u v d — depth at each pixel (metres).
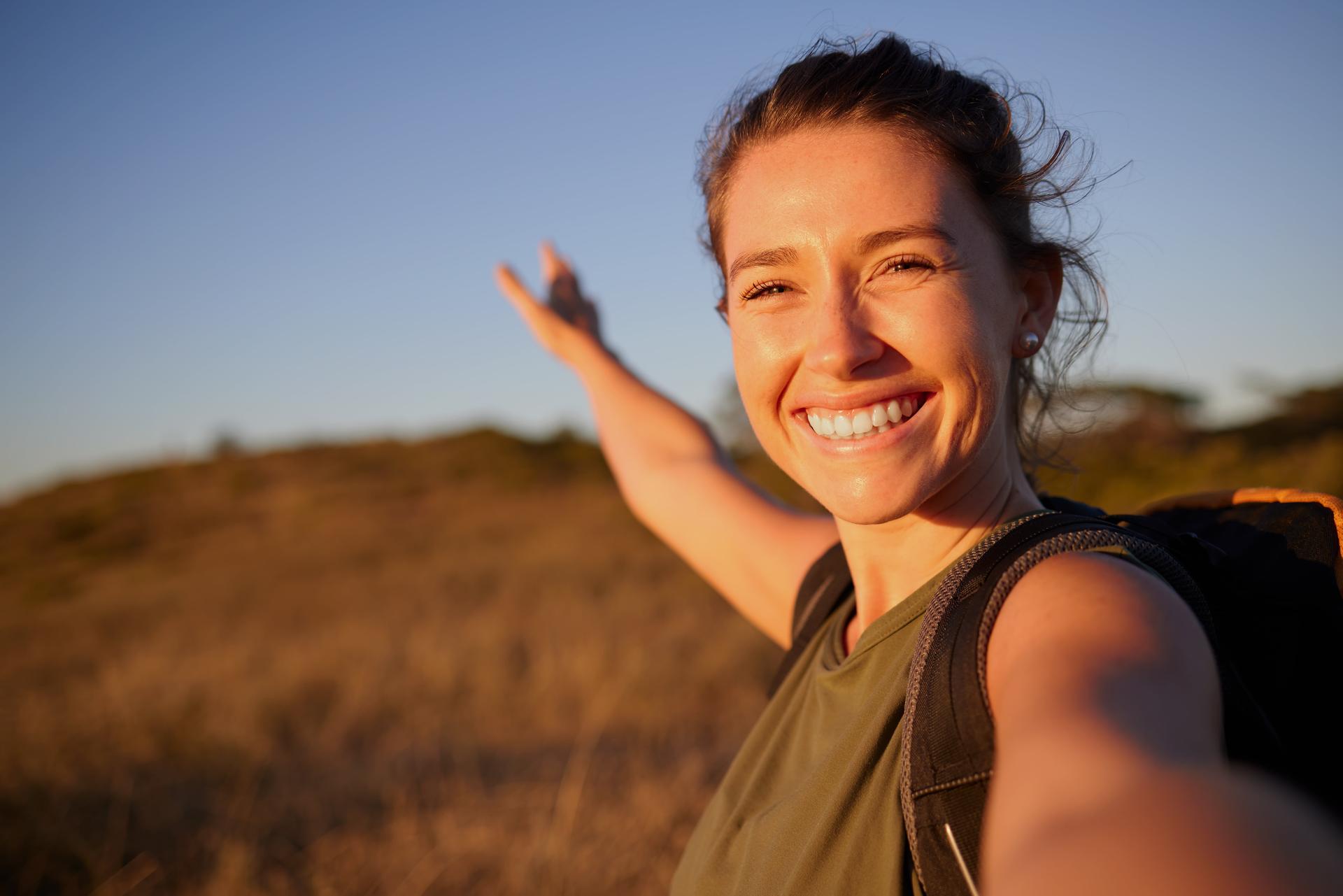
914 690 0.75
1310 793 0.85
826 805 0.90
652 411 1.95
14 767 4.34
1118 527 0.82
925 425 1.00
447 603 9.89
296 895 3.24
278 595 12.13
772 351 1.06
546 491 22.84
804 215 1.01
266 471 27.44
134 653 7.93
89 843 3.57
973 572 0.78
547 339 2.10
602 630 7.48
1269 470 8.16
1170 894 0.35
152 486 26.34
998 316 1.04
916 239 0.99
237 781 4.40
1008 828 0.48
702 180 1.31
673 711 5.57
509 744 5.08
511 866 3.31
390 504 22.84
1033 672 0.61
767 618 1.61
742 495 1.72
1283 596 0.89
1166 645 0.60
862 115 1.01
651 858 3.37
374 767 4.61
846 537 1.19
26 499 26.80
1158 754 0.48
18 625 12.05
